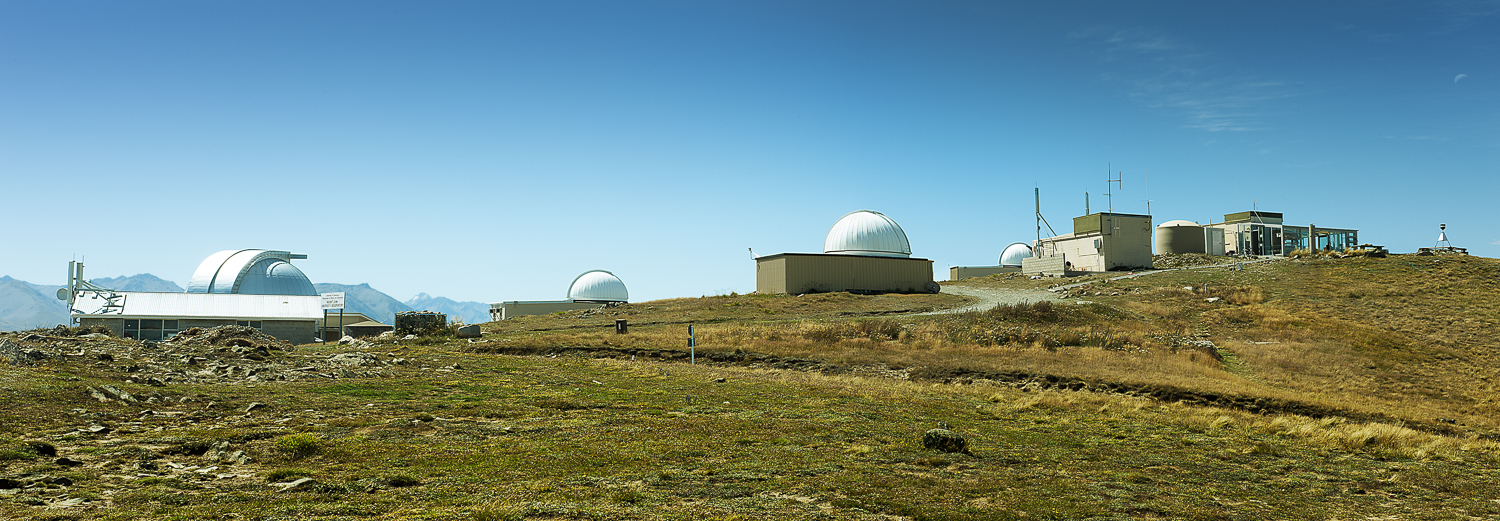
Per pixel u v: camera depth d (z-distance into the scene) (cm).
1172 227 10106
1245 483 1563
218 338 3659
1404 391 3812
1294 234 9881
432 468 1355
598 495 1207
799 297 6819
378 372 2825
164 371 2456
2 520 918
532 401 2248
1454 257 7162
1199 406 2997
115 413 1717
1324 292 6253
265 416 1819
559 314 6381
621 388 2631
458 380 2703
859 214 9531
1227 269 7612
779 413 2189
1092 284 7275
